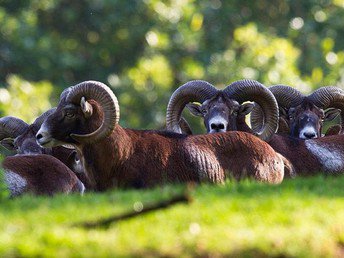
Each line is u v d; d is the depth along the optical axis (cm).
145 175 5478
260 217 4103
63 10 14562
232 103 6562
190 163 5509
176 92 6694
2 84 13712
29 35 13862
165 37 13962
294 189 4638
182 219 4047
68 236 3828
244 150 5600
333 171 6191
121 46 14388
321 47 14425
